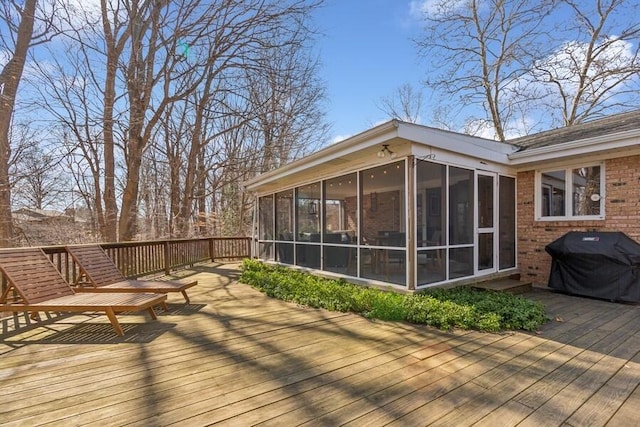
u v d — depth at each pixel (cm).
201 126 1457
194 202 1647
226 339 372
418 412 222
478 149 602
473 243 606
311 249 778
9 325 432
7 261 411
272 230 976
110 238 1083
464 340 359
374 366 295
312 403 235
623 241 528
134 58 1002
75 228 1273
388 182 563
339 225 684
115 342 366
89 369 295
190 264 1049
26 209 1090
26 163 1052
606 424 209
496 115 1474
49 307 392
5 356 326
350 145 564
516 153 653
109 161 1085
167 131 1410
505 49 1380
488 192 644
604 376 273
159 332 400
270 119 1531
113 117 1032
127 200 1035
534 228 671
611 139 521
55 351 339
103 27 1009
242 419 216
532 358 310
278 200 941
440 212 556
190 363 306
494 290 562
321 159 653
